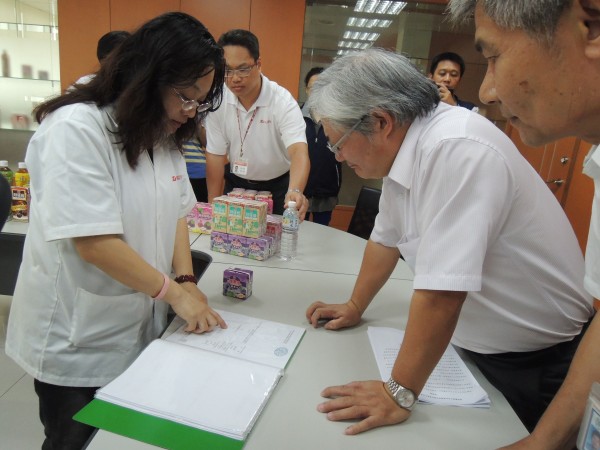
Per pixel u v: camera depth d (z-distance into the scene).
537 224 0.86
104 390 0.80
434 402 0.87
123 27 3.51
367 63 0.86
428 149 0.80
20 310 1.08
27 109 3.65
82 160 0.89
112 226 0.92
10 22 3.48
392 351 1.03
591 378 0.62
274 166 2.38
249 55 2.05
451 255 0.74
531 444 0.66
